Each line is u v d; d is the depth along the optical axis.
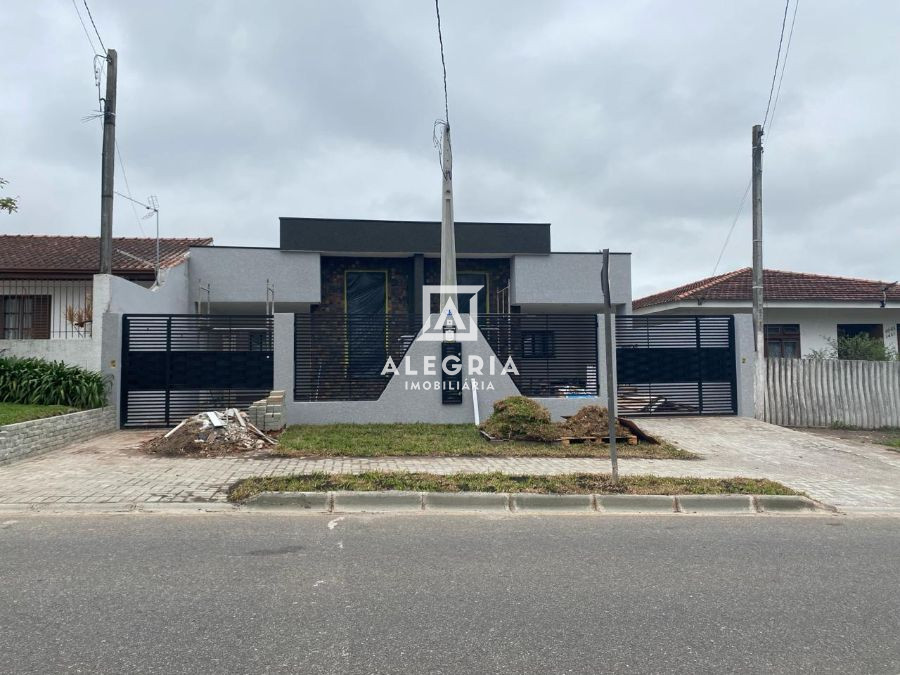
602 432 11.82
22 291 15.94
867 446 12.76
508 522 7.06
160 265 16.55
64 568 5.14
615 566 5.52
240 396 13.47
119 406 12.84
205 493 7.73
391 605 4.50
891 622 4.41
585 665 3.67
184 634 3.95
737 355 15.28
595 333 14.59
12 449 9.12
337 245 18.56
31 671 3.44
